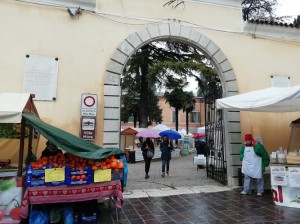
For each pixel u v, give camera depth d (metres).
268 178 7.00
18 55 6.16
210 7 7.77
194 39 7.42
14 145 5.57
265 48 8.09
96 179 4.36
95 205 4.68
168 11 7.38
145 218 4.74
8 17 6.23
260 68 7.93
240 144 7.38
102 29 6.80
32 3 6.40
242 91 7.65
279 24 8.08
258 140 7.04
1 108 4.05
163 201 5.89
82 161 4.43
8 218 4.08
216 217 4.77
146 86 18.42
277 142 7.71
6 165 4.97
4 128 4.99
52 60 6.34
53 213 4.34
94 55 6.64
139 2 7.19
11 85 6.02
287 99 5.03
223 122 7.63
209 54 7.54
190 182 8.26
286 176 5.51
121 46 6.82
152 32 7.11
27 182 4.08
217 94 8.09
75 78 6.43
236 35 7.88
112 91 6.60
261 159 6.40
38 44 6.32
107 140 6.37
